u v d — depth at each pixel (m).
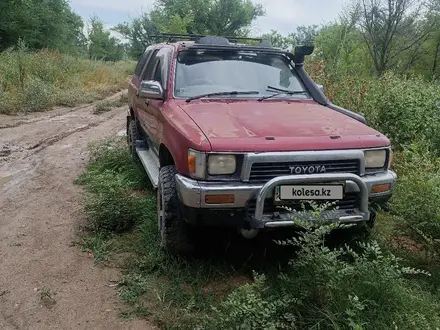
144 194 5.60
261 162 3.37
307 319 2.91
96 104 15.03
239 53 5.12
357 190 3.56
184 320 3.07
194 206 3.38
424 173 4.31
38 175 6.67
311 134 3.61
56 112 13.28
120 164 6.64
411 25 14.60
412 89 7.36
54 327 3.15
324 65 10.91
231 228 4.06
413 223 3.83
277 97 4.71
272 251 4.08
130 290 3.54
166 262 3.85
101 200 4.79
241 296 2.97
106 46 37.53
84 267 3.94
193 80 4.74
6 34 30.86
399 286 3.08
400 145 6.20
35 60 17.92
